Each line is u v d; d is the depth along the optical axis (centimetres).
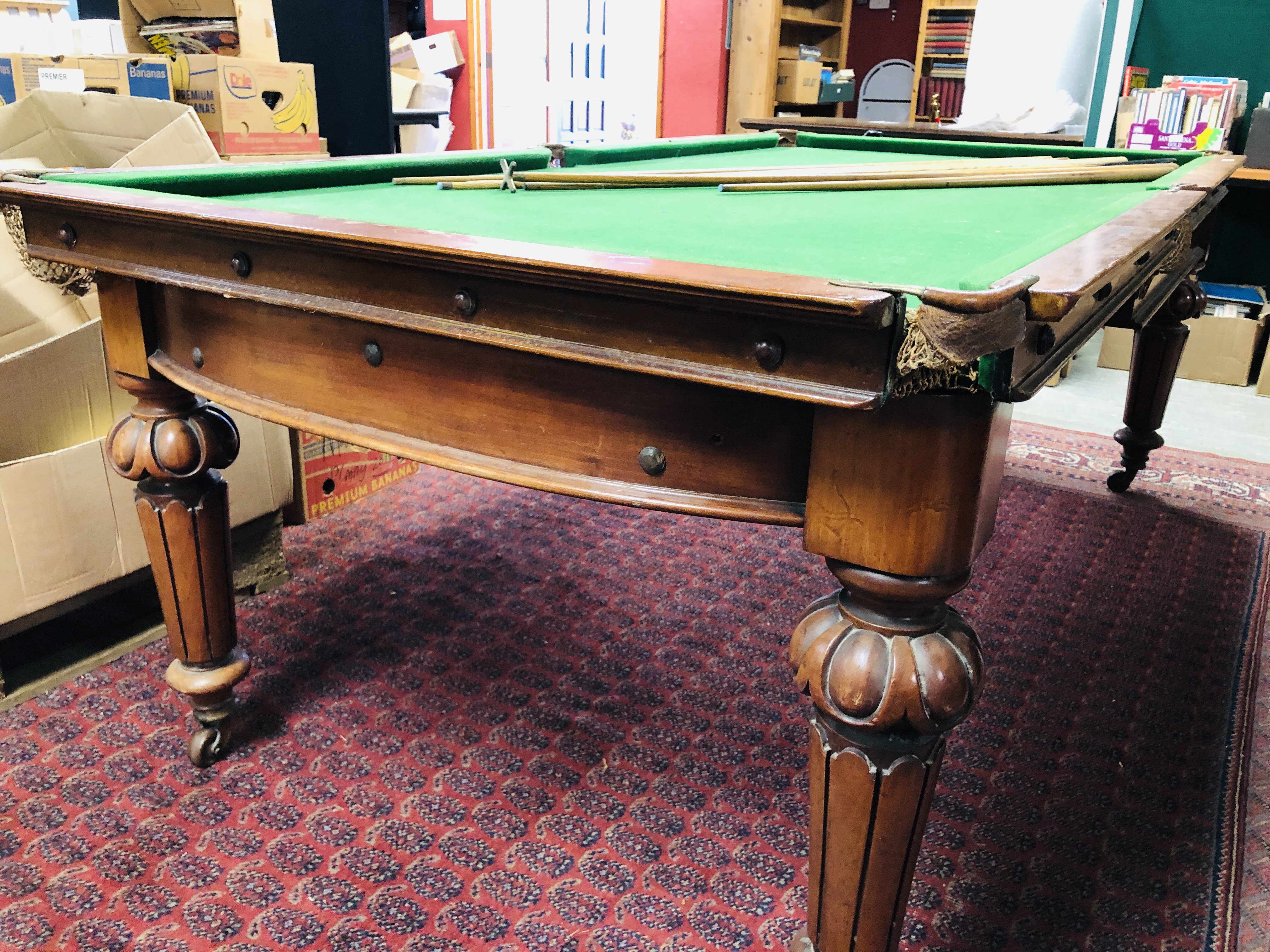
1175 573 231
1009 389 73
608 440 92
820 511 83
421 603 206
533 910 125
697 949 120
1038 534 252
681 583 221
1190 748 165
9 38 313
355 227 96
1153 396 263
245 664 153
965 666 87
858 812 91
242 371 119
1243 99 434
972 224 138
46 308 195
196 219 105
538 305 86
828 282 72
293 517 243
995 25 433
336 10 355
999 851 138
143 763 154
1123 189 190
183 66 296
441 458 101
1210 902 129
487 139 676
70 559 174
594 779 152
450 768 154
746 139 288
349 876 130
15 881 129
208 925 122
